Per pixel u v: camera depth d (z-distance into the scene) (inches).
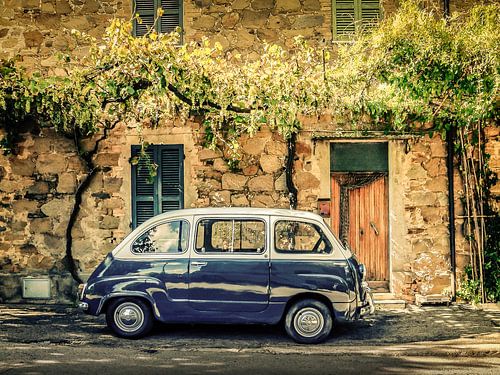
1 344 308.3
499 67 355.6
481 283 397.4
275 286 308.8
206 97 379.9
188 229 317.1
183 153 412.2
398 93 377.1
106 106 403.9
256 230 317.1
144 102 393.4
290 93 382.9
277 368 270.2
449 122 398.6
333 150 418.3
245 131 407.8
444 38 359.6
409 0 365.1
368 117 400.2
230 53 408.5
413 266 406.6
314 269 309.7
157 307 312.0
